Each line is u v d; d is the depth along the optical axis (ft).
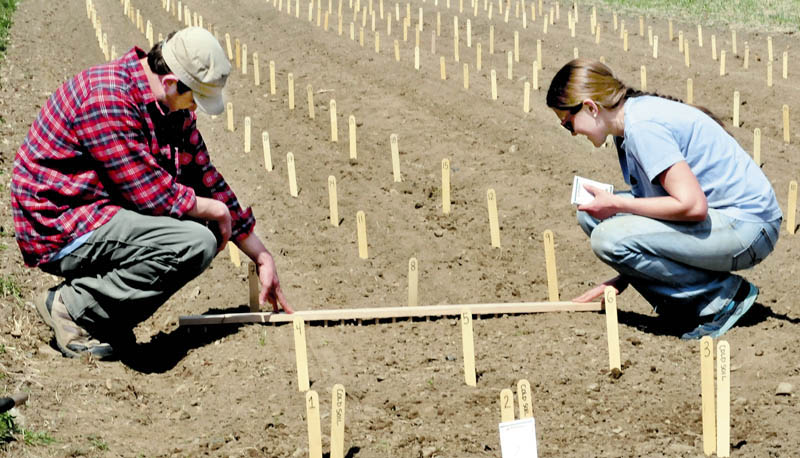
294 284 17.08
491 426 11.71
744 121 28.22
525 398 10.11
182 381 13.41
